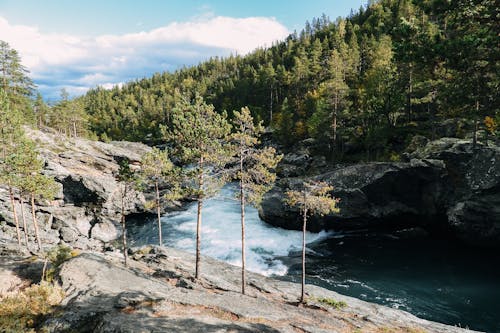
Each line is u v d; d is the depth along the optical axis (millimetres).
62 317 14156
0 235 38969
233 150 23375
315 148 66688
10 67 64188
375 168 41656
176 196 23781
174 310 15977
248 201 23609
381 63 61344
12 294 17250
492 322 23250
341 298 24500
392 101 50906
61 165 53531
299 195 23578
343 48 86062
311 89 89500
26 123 62594
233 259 35344
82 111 109125
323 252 36906
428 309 25125
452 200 37719
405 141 51188
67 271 19750
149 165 28828
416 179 39656
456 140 40156
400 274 31422
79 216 47406
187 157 22453
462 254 35812
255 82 111250
